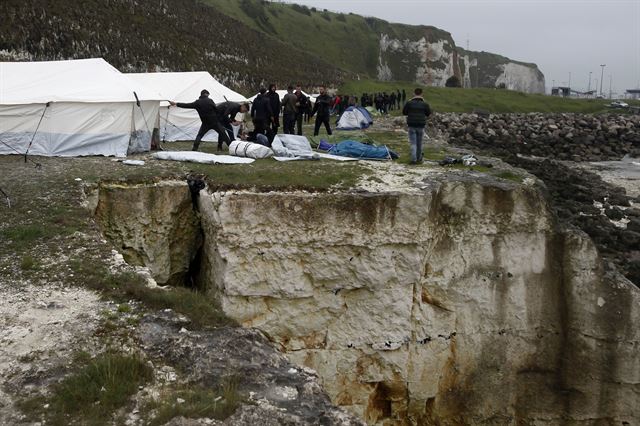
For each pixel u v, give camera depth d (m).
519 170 15.43
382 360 12.50
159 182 13.43
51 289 8.59
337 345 12.50
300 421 5.96
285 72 74.50
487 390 13.15
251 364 7.01
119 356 6.81
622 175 39.56
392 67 129.75
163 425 5.75
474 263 12.99
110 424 5.82
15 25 40.59
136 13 57.06
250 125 26.14
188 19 67.12
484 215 13.00
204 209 12.98
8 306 8.04
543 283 13.22
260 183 12.80
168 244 13.23
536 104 82.31
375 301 12.41
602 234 23.78
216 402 6.09
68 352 7.05
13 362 6.86
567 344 13.25
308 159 16.11
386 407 12.97
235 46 71.25
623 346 13.14
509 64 169.00
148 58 50.84
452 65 140.50
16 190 12.63
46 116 16.47
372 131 26.33
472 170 15.02
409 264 12.34
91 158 16.36
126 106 16.92
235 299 12.13
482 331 13.05
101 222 12.85
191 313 8.15
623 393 13.28
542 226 13.12
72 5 48.25
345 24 127.81
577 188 31.81
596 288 13.06
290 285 12.20
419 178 13.73
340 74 90.81
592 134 56.72
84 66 18.17
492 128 58.78
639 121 65.19
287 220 12.09
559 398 13.37
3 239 10.12
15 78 17.58
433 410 13.01
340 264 12.25
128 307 8.18
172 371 6.80
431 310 12.73
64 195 12.35
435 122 57.25
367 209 12.13
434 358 12.74
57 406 6.05
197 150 18.03
